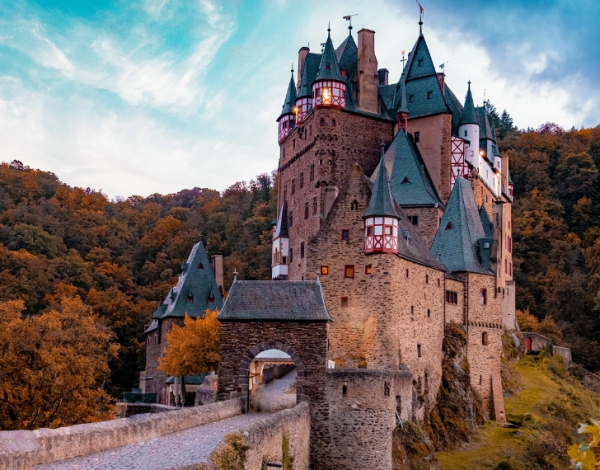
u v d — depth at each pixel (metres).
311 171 75.12
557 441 56.91
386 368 51.66
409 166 72.69
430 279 59.03
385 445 41.34
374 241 53.22
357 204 55.19
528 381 75.56
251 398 43.25
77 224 141.62
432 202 69.81
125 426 24.52
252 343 40.84
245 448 24.70
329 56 74.75
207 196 195.12
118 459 21.80
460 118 84.38
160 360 59.50
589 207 135.38
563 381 79.62
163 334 80.38
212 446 24.45
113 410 46.19
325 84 73.81
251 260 126.12
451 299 62.44
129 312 107.19
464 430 56.91
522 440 57.44
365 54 77.62
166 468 19.48
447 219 67.62
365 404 41.16
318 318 40.97
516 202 140.88
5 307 44.03
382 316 52.34
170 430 27.75
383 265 52.84
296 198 78.62
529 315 100.88
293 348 40.97
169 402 72.50
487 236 71.50
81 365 41.62
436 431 55.16
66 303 47.34
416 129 77.31
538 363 82.06
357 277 53.97
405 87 79.38
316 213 72.75
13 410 39.09
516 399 69.62
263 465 27.92
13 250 118.62
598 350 99.75
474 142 82.69
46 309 99.81
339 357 53.06
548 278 117.06
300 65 87.62
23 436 19.88
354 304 53.56
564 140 159.25
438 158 75.69
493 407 63.59
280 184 85.50
